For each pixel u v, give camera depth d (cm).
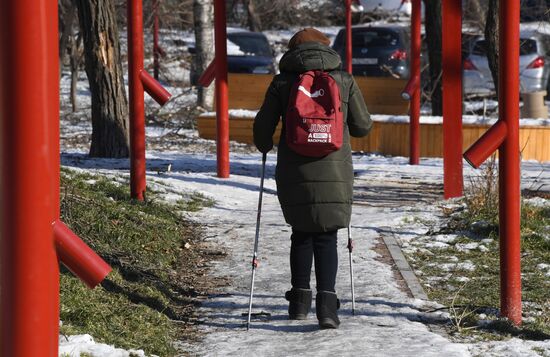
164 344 1065
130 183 1919
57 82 533
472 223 1761
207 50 4694
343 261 1513
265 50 5569
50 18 521
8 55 514
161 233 1642
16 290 527
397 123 3531
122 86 2867
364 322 1177
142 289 1273
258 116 1180
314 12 7462
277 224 1845
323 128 1119
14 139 518
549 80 5325
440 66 4284
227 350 1064
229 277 1429
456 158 2033
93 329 1052
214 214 1944
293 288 1197
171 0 6206
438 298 1305
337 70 1187
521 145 3347
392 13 6600
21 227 524
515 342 1084
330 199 1139
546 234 1680
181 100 5044
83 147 3556
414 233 1755
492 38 2925
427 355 1012
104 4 2836
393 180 2650
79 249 546
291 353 1041
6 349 530
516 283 1162
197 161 2975
